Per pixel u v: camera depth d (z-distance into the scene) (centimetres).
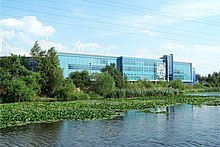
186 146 3350
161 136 3862
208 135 3903
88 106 7612
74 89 10938
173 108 7475
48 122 5081
